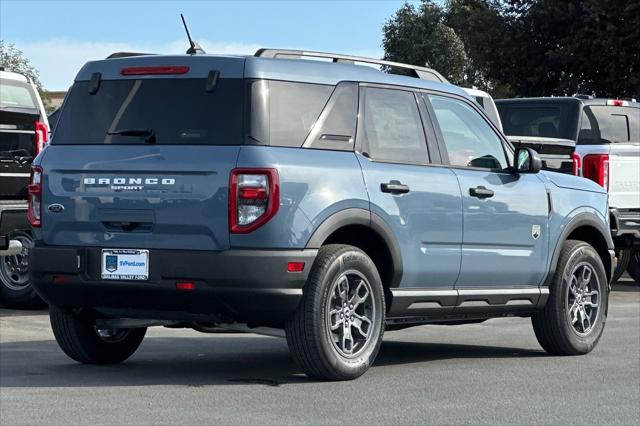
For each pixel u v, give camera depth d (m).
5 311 15.31
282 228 8.76
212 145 8.90
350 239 9.66
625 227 18.06
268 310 8.80
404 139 9.97
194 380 9.31
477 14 34.25
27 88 15.36
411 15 50.25
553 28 33.16
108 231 9.15
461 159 10.48
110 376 9.53
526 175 11.12
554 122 19.12
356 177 9.34
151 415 7.71
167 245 8.91
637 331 13.52
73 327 10.00
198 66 9.14
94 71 9.55
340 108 9.45
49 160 9.51
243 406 8.09
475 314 10.67
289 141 9.03
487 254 10.52
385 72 10.05
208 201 8.78
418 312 10.01
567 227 11.42
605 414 8.10
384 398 8.55
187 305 8.92
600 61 32.00
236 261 8.68
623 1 31.23
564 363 10.77
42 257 9.38
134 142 9.18
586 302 11.59
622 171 18.06
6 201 14.84
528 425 7.67
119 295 9.11
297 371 9.91
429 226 9.95
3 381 9.20
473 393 8.88
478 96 18.75
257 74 9.01
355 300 9.32
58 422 7.47
